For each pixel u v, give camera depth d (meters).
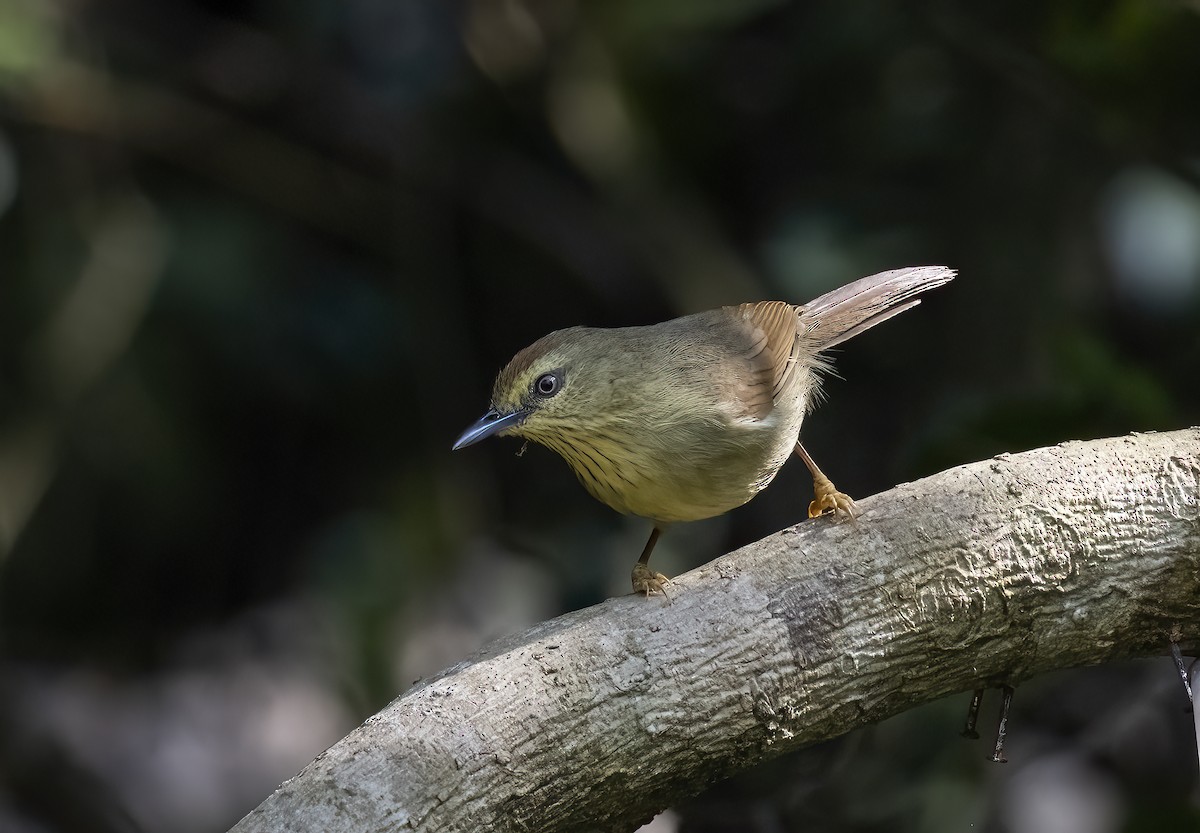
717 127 12.64
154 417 12.06
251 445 13.21
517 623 11.99
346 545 12.26
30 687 12.02
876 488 12.05
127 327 11.83
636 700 5.57
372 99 12.86
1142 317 10.96
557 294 13.80
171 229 12.15
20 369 11.73
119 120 12.07
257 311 12.29
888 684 6.01
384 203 13.12
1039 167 10.74
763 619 5.80
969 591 6.03
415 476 12.72
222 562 13.16
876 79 11.73
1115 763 9.61
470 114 13.06
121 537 12.54
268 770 11.67
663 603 5.80
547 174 13.52
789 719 5.82
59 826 11.35
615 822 5.75
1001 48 10.12
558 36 12.38
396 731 5.24
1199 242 10.55
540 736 5.41
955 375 11.11
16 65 11.02
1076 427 8.17
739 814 8.76
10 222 11.82
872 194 11.87
